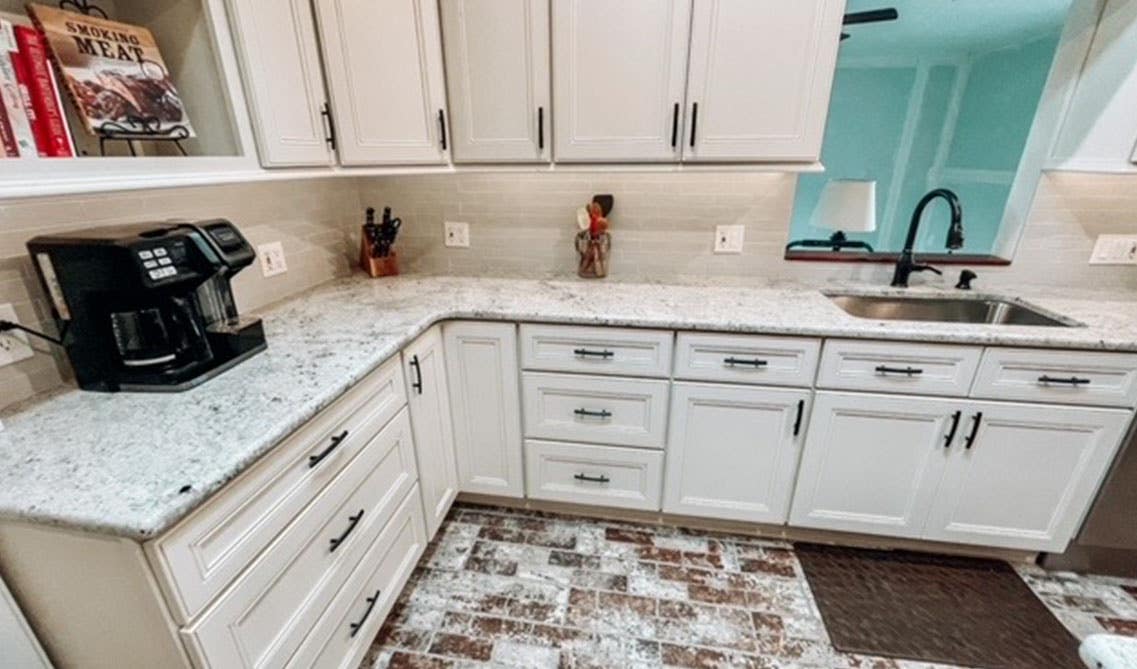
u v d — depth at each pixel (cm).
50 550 76
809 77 149
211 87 115
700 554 181
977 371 146
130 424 93
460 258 221
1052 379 143
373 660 142
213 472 78
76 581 78
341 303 172
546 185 204
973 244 317
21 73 85
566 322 162
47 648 87
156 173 98
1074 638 149
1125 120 150
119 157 93
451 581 169
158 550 72
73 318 101
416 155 162
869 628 152
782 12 143
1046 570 172
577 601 161
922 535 171
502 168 172
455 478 192
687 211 199
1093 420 145
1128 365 138
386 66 148
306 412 98
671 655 144
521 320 165
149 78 107
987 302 184
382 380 133
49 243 96
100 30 98
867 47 329
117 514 69
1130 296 178
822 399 158
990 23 267
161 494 73
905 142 359
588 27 151
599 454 182
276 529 95
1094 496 154
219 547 82
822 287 191
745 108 153
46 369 107
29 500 72
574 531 193
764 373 158
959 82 338
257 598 91
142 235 101
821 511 174
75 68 93
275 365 119
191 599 77
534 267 218
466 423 186
